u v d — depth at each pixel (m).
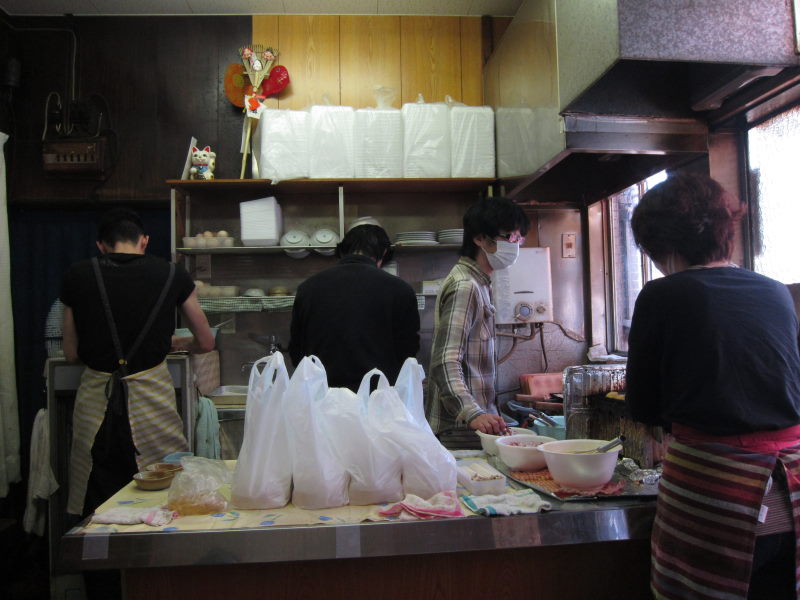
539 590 1.19
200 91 3.38
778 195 1.93
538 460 1.38
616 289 3.33
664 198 1.18
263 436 1.18
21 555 2.85
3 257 3.07
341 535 1.06
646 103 2.06
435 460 1.21
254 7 3.37
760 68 1.73
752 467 0.98
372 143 3.12
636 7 1.70
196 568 1.12
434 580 1.15
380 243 1.93
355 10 3.44
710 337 1.04
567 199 3.14
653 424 1.21
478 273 1.78
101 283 2.03
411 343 1.77
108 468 2.04
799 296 1.80
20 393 3.22
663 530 1.06
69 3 3.26
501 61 3.06
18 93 3.32
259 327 3.34
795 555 1.00
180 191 3.23
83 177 3.28
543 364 3.38
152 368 2.10
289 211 3.40
